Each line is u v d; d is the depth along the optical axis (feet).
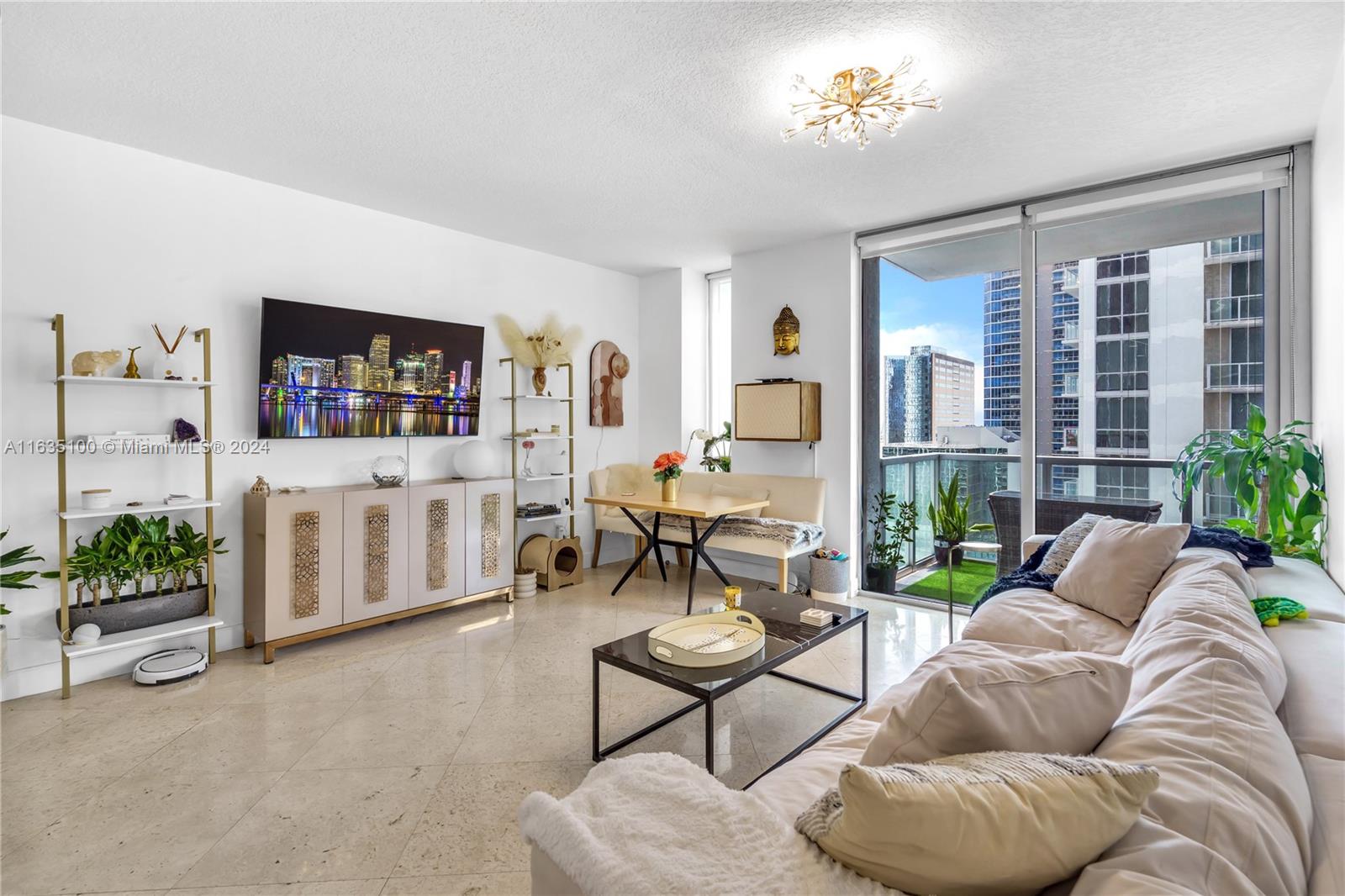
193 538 10.96
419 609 13.26
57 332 9.61
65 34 7.64
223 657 11.39
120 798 7.04
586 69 8.39
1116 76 8.48
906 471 15.19
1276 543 9.68
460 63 8.25
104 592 10.78
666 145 10.63
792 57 8.09
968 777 2.91
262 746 8.20
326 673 10.65
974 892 2.89
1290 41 7.72
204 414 11.30
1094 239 12.69
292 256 12.66
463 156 11.14
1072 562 8.91
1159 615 6.08
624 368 19.48
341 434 13.11
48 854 6.12
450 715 9.09
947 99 9.10
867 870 3.07
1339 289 8.47
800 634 8.41
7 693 9.59
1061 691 3.76
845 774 2.83
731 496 16.48
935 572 14.73
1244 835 2.73
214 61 8.21
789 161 11.27
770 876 3.06
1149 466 12.18
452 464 15.42
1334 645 5.69
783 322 16.16
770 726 8.87
